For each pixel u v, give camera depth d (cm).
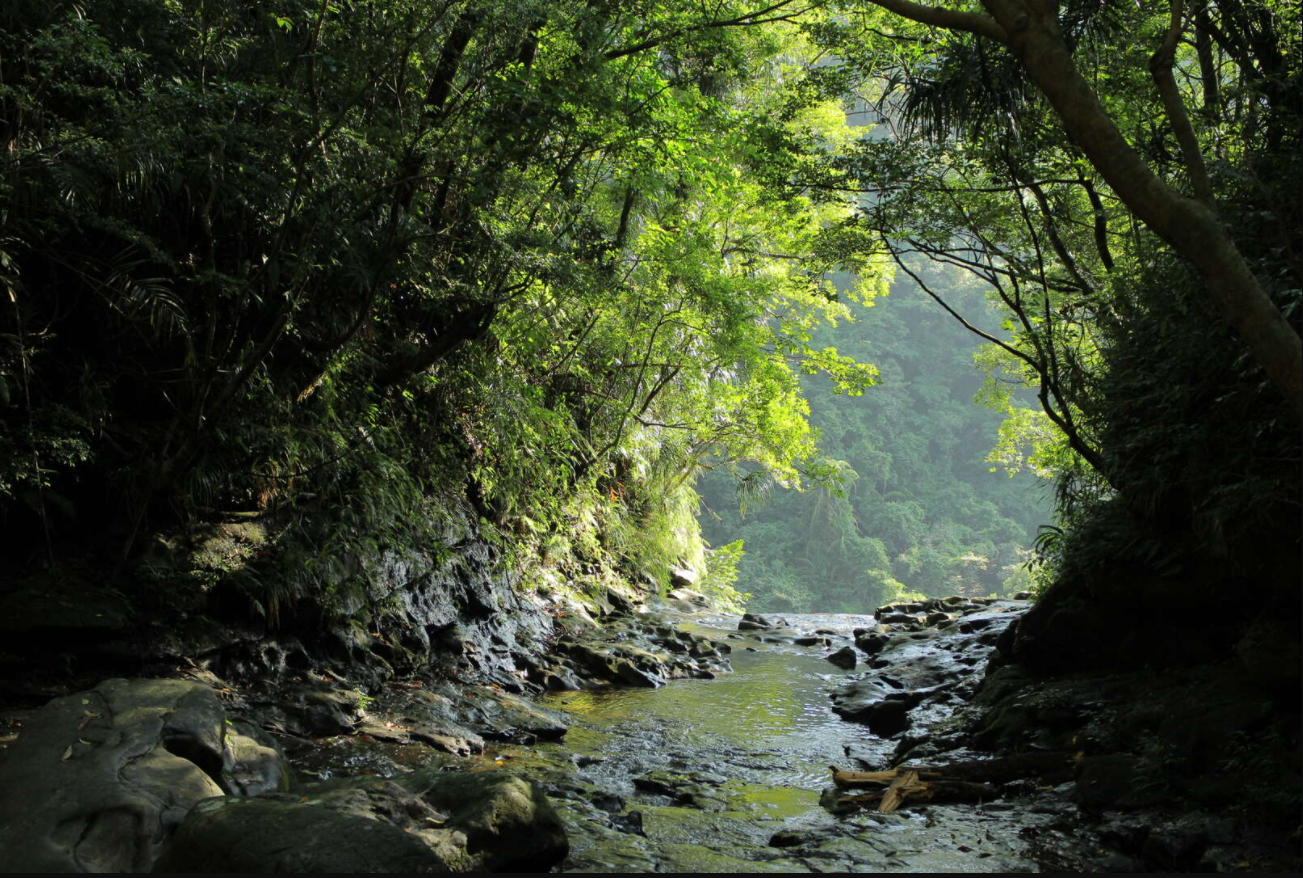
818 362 1316
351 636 754
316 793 410
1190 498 601
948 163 848
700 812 564
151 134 523
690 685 1007
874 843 480
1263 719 493
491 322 905
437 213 788
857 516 4150
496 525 1093
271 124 636
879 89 940
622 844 471
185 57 634
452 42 745
